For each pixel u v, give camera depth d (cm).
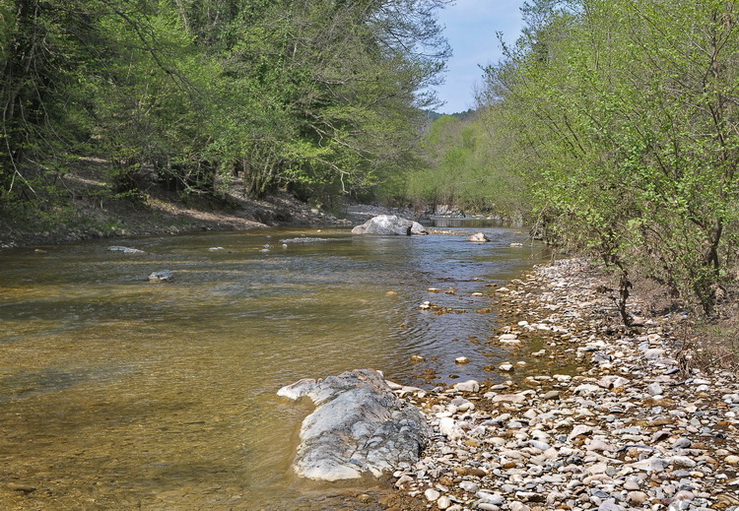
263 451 522
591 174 898
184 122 3103
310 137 4134
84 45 2266
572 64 1020
